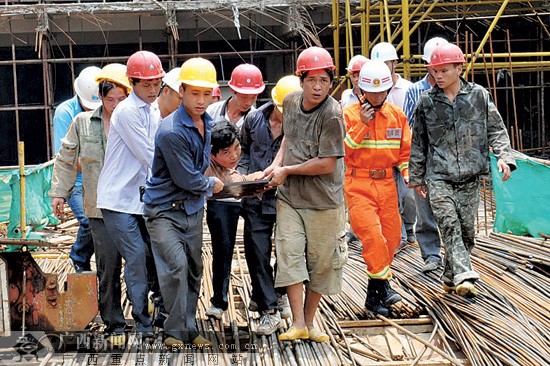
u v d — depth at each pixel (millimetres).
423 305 7762
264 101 18797
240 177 6848
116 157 6645
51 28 17609
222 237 7133
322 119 6465
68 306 6727
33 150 19078
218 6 16891
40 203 11695
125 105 6570
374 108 7480
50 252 10039
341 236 6750
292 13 16969
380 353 6930
